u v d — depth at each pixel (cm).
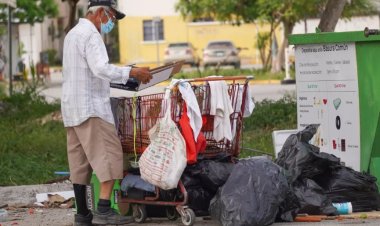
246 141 2084
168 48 7006
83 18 1167
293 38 1357
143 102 1189
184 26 7812
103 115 1141
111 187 1154
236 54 6612
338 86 1318
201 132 1171
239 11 5712
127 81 1164
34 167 1858
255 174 1138
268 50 6284
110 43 8200
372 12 5419
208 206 1182
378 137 1287
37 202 1503
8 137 2231
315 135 1353
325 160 1227
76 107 1138
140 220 1220
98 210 1152
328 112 1335
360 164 1296
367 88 1287
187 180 1161
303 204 1189
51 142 2177
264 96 3812
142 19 7812
